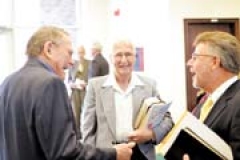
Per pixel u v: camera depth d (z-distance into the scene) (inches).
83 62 293.0
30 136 61.4
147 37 260.2
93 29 345.7
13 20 329.4
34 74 64.1
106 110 90.1
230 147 61.6
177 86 236.4
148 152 85.6
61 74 69.2
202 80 71.4
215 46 69.2
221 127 64.5
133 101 91.4
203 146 60.7
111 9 327.0
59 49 67.6
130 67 91.8
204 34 72.4
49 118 60.2
